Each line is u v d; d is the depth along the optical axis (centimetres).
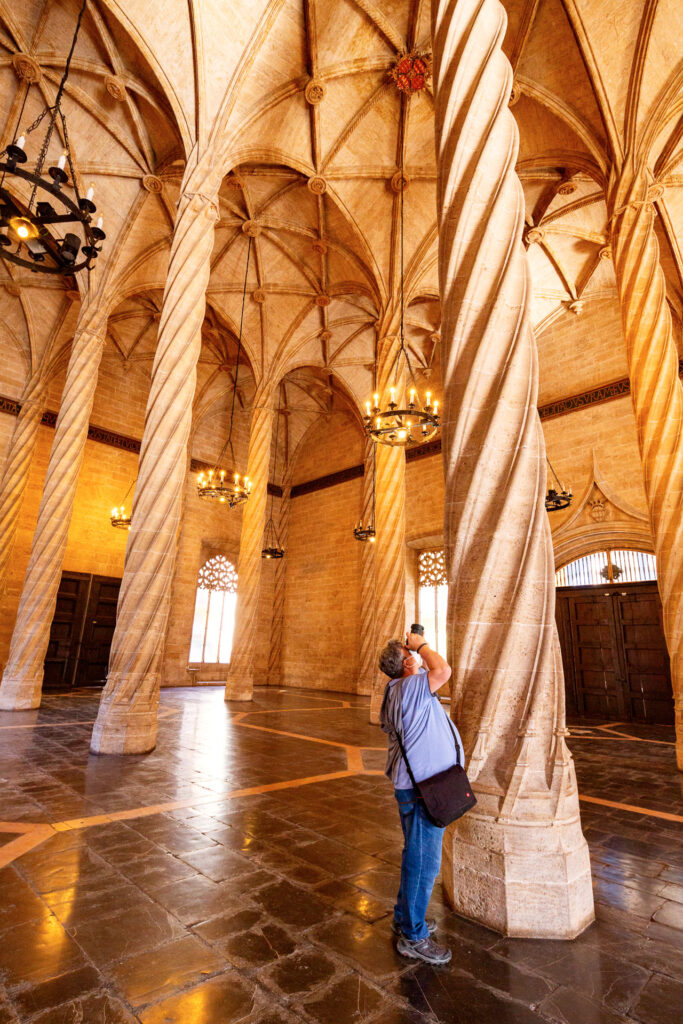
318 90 992
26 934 247
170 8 827
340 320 1627
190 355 767
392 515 1155
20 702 1038
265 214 1330
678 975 228
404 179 1155
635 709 1221
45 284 1404
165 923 262
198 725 916
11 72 955
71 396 1131
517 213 342
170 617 1830
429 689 266
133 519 709
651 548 1209
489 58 369
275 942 248
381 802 484
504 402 316
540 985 219
